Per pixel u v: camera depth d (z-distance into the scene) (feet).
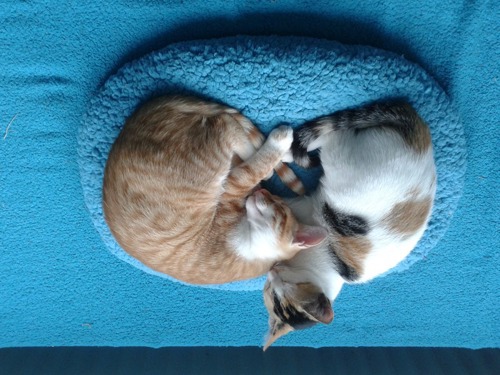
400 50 1.58
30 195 1.86
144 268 1.95
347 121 1.57
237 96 1.56
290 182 1.76
